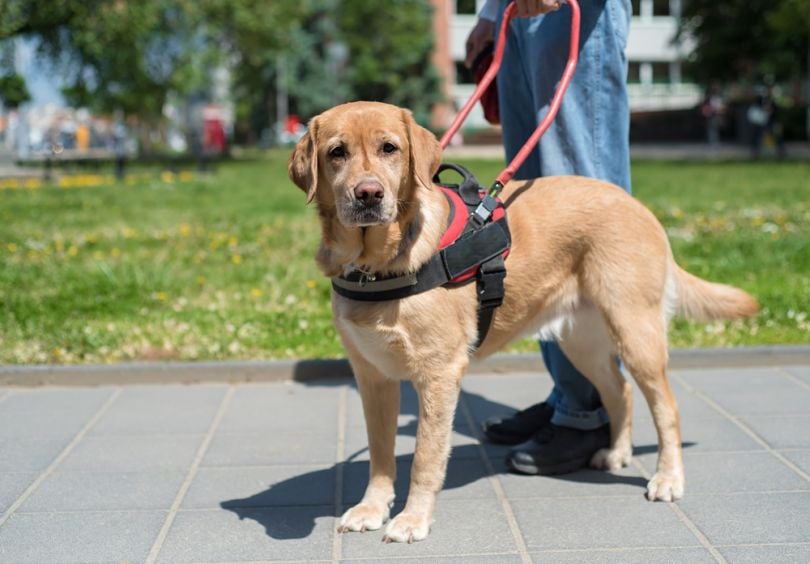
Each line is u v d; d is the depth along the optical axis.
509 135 4.21
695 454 3.90
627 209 3.52
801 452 3.88
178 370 5.20
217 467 3.90
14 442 4.23
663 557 2.94
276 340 5.69
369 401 3.36
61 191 16.30
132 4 23.77
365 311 3.12
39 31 24.48
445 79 45.62
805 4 23.48
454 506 3.46
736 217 10.45
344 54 44.44
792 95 40.09
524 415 4.20
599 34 3.86
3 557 3.05
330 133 3.10
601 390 3.79
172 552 3.09
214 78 34.50
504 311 3.45
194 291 7.06
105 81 25.64
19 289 7.15
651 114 40.22
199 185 18.02
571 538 3.12
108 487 3.68
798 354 5.26
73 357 5.46
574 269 3.55
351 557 3.03
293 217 11.84
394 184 3.04
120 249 9.11
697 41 38.31
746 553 2.94
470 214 3.36
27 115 30.20
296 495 3.59
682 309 3.71
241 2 27.69
